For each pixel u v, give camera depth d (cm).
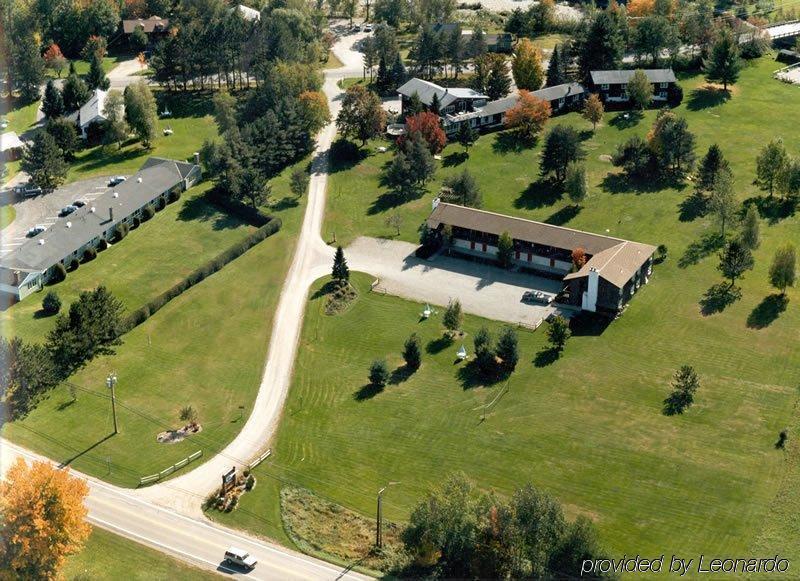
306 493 13212
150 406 14950
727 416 14612
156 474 13438
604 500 12962
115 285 18325
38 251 18550
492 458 13862
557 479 13400
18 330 16638
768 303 17612
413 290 18400
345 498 13125
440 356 16350
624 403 15000
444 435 14375
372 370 15500
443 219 19800
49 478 11056
